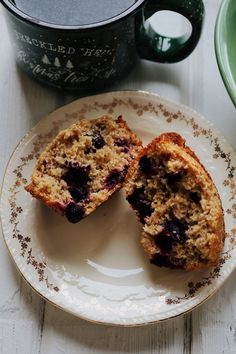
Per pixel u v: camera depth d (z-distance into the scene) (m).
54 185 0.37
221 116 0.41
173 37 0.40
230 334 0.37
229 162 0.39
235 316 0.37
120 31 0.35
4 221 0.37
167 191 0.36
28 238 0.37
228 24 0.36
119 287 0.37
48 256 0.37
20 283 0.37
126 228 0.38
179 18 0.43
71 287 0.37
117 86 0.41
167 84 0.41
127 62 0.39
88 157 0.38
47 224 0.38
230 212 0.38
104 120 0.38
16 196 0.38
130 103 0.40
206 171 0.38
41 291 0.36
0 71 0.41
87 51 0.36
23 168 0.38
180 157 0.36
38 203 0.38
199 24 0.37
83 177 0.37
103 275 0.37
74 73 0.38
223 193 0.38
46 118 0.39
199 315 0.37
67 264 0.37
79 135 0.38
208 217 0.35
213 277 0.36
